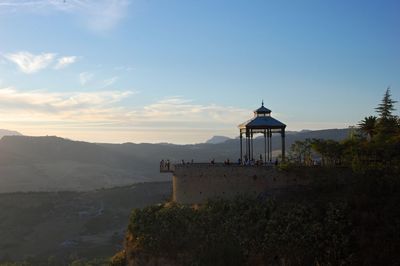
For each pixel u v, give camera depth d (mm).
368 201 45219
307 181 51562
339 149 56812
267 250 44625
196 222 49438
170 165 60094
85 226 185625
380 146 53094
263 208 48750
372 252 41156
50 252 155000
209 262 45812
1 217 195125
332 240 42938
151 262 48594
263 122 61594
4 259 147250
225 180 54406
